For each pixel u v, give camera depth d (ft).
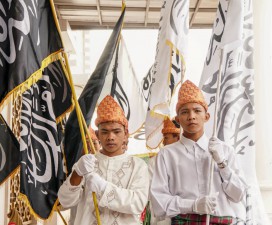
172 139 14.88
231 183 9.95
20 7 9.23
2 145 10.14
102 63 13.10
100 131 10.65
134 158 10.68
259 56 18.12
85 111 12.66
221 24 13.12
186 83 10.76
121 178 10.36
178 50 13.62
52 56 10.12
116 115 10.57
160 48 14.12
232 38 12.63
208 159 10.44
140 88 18.65
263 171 17.33
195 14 29.07
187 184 10.32
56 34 10.19
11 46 9.15
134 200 9.88
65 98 11.02
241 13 12.71
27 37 9.32
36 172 10.50
